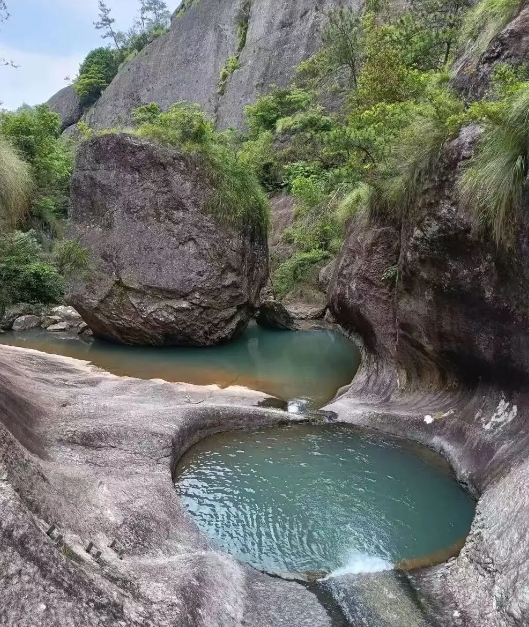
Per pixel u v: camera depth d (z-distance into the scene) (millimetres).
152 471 7387
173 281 17828
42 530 3992
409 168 9406
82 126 31438
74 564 3943
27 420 7473
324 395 12734
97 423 8219
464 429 8289
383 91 19047
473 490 7199
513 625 4219
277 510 7184
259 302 21562
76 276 18453
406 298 9742
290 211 30453
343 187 16141
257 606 5004
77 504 5402
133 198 18000
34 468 5250
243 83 46625
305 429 10062
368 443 9328
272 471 8336
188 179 18109
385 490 7691
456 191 7469
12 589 3418
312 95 34562
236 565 5668
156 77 60344
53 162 28250
